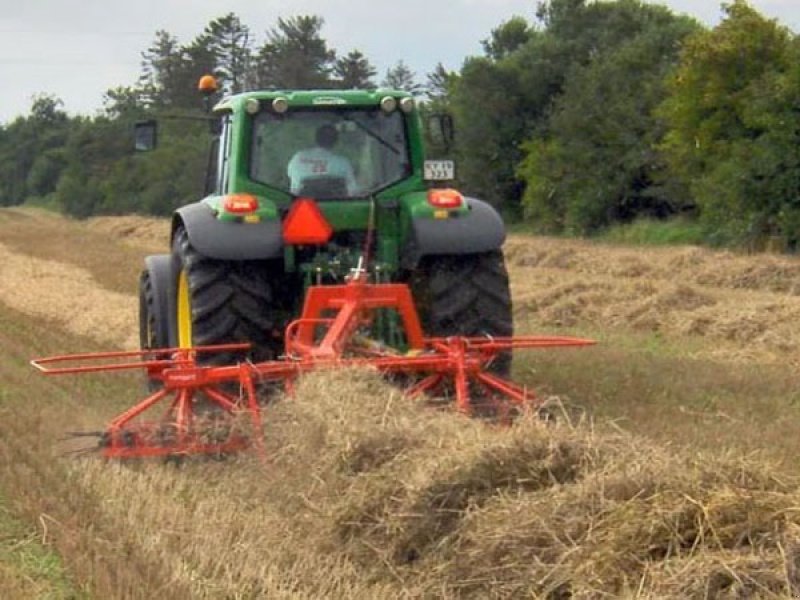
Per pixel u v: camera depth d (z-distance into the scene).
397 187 14.48
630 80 55.00
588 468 8.91
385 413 10.50
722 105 44.47
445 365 12.14
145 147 16.89
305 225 13.47
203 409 12.03
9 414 14.87
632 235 49.75
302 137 14.48
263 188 14.30
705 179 43.34
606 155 54.34
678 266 34.16
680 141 46.25
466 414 11.05
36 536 10.00
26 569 9.20
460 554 8.54
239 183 14.27
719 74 44.41
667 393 16.11
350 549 9.23
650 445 9.37
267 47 75.56
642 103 53.28
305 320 12.61
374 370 11.52
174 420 12.04
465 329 13.92
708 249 38.78
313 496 9.95
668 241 46.91
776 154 39.53
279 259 13.95
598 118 54.72
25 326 25.64
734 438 12.97
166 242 62.41
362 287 12.62
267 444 11.09
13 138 139.75
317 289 12.63
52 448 12.52
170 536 9.76
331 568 9.04
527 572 8.02
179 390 12.00
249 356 13.68
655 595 7.22
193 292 13.59
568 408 12.56
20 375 18.30
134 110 99.00
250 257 13.44
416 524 8.99
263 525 9.90
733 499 7.74
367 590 8.61
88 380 17.95
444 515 8.95
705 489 8.04
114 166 94.69
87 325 25.31
